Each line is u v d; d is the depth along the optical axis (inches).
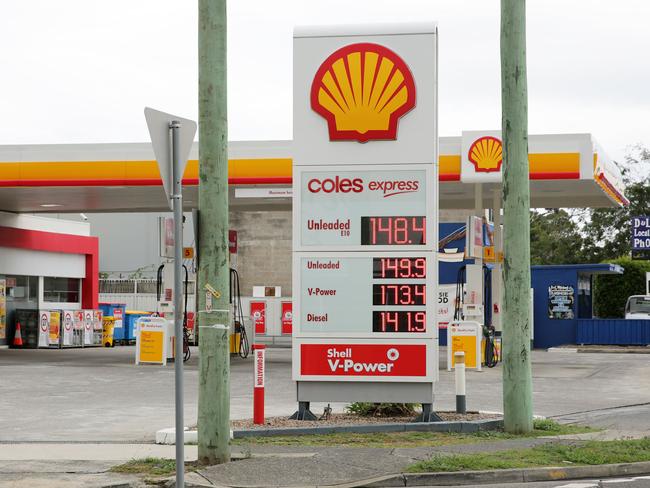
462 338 1123.9
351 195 614.9
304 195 617.9
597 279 2203.5
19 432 620.7
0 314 1550.2
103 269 2559.1
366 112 613.0
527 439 557.6
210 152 465.7
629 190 2923.2
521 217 585.0
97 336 1665.8
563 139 1101.1
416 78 612.1
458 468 452.4
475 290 1159.6
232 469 455.8
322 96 617.6
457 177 1123.9
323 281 615.8
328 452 502.0
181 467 385.7
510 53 583.5
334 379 613.9
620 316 2177.7
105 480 442.0
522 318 585.6
